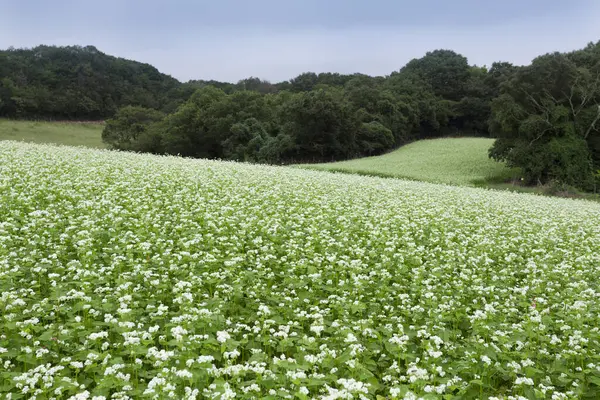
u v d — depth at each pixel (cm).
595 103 6244
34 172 1886
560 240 1652
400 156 7006
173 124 8844
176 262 1079
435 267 1196
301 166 5244
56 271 967
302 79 14075
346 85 11706
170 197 1770
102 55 13500
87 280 923
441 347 816
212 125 8450
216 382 598
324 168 5038
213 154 8906
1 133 7981
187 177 2186
